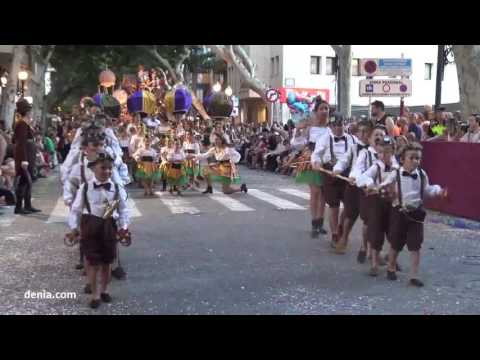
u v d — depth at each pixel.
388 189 7.36
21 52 22.42
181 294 6.77
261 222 11.69
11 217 12.05
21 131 12.37
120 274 7.42
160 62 39.12
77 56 37.75
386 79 17.20
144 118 20.34
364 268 8.09
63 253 8.80
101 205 6.34
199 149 18.02
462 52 15.38
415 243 7.21
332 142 9.20
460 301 6.56
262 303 6.44
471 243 9.79
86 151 6.93
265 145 27.34
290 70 45.22
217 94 21.45
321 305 6.38
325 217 12.05
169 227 11.07
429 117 18.78
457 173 12.45
